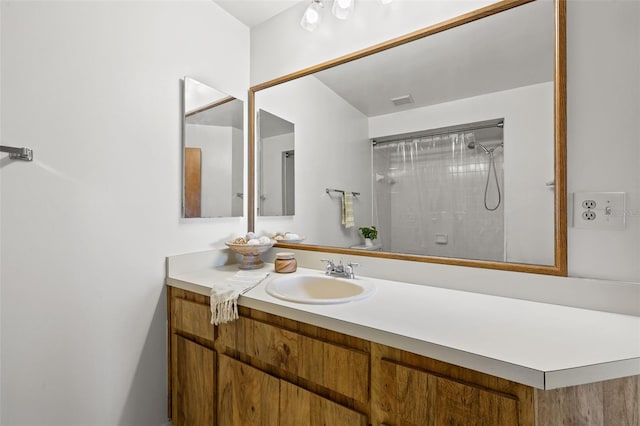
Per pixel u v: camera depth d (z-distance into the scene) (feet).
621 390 2.49
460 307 3.45
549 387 2.05
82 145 4.05
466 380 2.43
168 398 5.01
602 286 3.27
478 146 4.08
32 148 3.60
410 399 2.65
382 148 4.86
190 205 5.36
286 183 6.01
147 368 4.76
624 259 3.21
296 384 3.43
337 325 3.09
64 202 3.89
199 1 5.59
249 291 4.10
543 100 3.64
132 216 4.60
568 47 3.44
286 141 6.01
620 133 3.20
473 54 4.12
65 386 3.89
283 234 6.05
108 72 4.32
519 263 3.78
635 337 2.63
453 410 2.44
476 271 4.04
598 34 3.29
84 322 4.07
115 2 4.41
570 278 3.43
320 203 5.54
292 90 5.92
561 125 3.46
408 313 3.26
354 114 5.14
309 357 3.28
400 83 4.71
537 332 2.75
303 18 5.34
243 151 6.41
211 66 5.78
